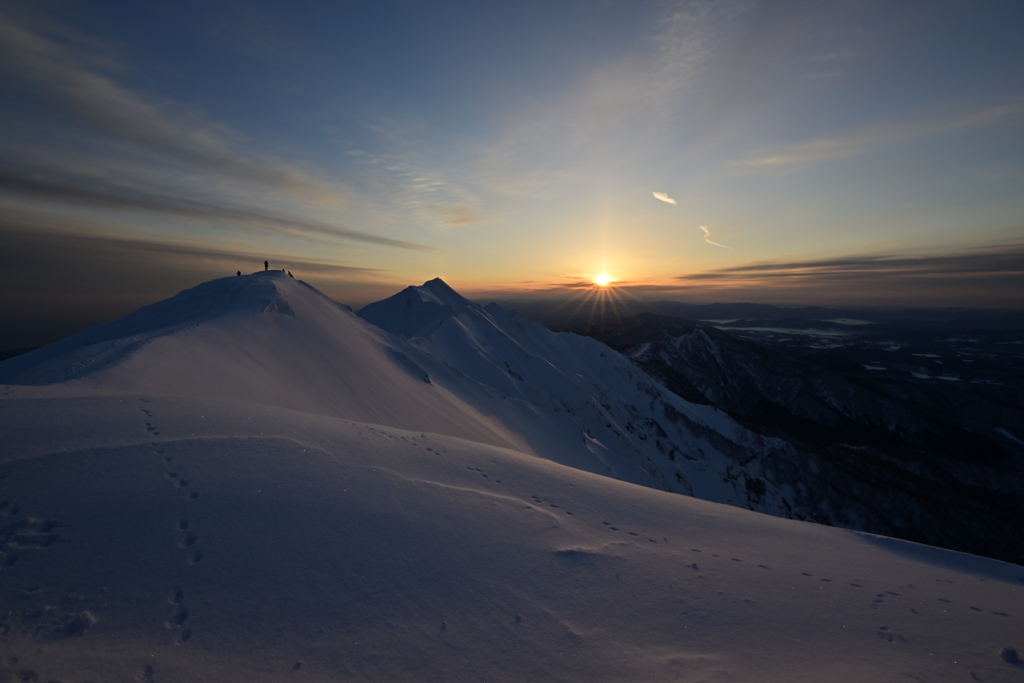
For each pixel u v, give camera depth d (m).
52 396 10.60
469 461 12.33
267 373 22.77
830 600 8.01
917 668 6.10
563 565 8.04
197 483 7.72
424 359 58.91
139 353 16.91
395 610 6.09
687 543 10.03
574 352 171.38
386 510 8.43
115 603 5.22
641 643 6.19
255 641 5.18
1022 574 11.05
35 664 4.38
